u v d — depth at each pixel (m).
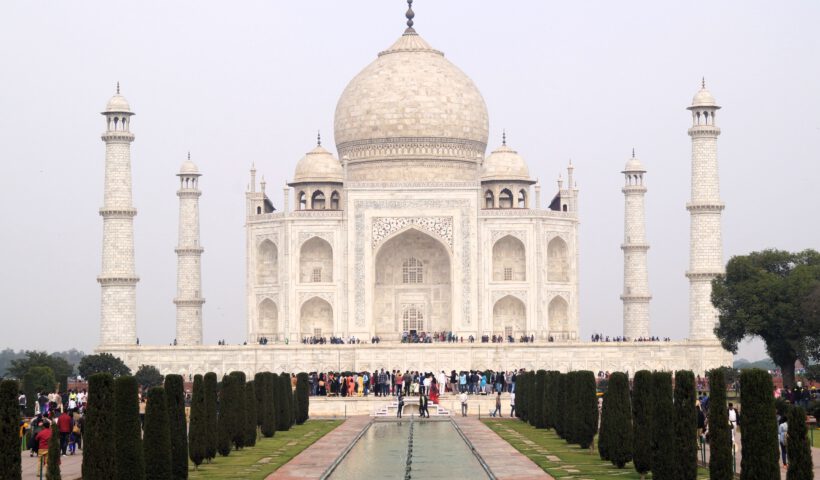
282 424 141.25
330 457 111.19
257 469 101.62
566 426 123.06
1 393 71.38
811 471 72.06
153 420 87.19
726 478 79.62
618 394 101.25
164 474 86.88
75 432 112.56
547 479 93.62
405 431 143.62
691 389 85.75
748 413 76.38
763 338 178.62
